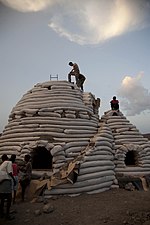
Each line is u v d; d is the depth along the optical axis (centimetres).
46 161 1151
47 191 882
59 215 693
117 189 1056
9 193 658
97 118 1399
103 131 1182
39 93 1289
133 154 1252
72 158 1048
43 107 1201
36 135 1107
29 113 1191
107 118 1383
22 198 848
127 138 1271
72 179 908
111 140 1209
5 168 665
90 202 823
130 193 970
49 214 703
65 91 1292
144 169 1200
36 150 1084
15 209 748
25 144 1081
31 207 769
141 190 1066
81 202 823
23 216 689
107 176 1060
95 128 1253
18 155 1068
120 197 898
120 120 1359
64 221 647
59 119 1164
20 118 1211
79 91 1388
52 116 1172
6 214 665
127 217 660
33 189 898
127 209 736
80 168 951
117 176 1145
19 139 1127
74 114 1209
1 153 1139
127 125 1338
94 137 1134
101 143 1103
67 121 1168
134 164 1244
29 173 862
